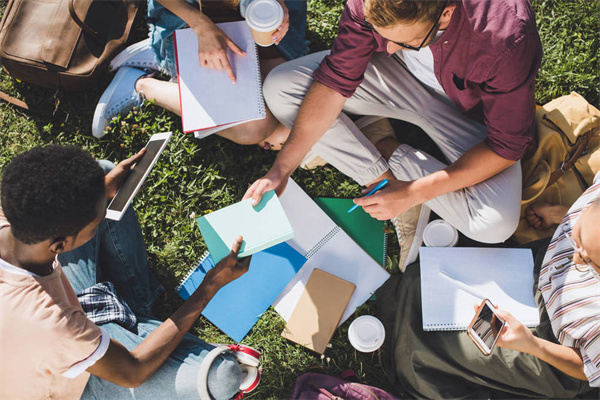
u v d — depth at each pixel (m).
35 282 1.56
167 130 2.90
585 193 2.04
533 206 2.55
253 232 2.04
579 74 2.87
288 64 2.46
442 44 1.91
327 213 2.77
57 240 1.51
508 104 1.96
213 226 2.06
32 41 2.82
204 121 2.42
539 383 2.14
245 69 2.47
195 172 2.86
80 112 2.99
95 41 2.88
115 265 2.35
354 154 2.48
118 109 2.90
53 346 1.56
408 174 2.50
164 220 2.81
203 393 1.93
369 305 2.60
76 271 2.16
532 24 1.83
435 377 2.29
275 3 2.21
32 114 3.01
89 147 2.93
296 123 2.28
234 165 2.87
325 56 2.24
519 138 2.07
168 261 2.72
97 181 1.52
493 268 2.41
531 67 1.87
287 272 2.65
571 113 2.51
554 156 2.51
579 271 1.98
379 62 2.45
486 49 1.83
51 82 2.89
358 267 2.65
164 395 1.97
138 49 2.92
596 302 1.90
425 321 2.32
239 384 2.05
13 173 1.43
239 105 2.43
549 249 2.17
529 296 2.35
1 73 3.05
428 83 2.35
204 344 2.08
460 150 2.48
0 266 1.54
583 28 2.99
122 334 2.04
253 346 2.57
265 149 2.86
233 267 2.00
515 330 1.97
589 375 1.91
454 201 2.39
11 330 1.52
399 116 2.56
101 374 1.74
